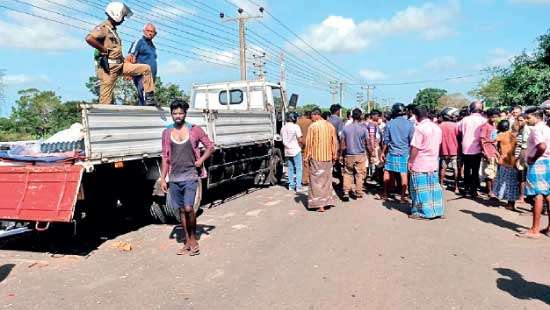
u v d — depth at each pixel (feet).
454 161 36.35
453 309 13.88
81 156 19.54
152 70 26.89
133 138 21.99
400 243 20.93
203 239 22.48
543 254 19.08
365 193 35.42
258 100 40.98
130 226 25.82
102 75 24.77
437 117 36.17
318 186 28.40
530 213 27.09
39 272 18.06
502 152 28.19
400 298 14.74
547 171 21.21
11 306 14.79
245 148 35.99
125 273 17.75
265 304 14.52
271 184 41.22
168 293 15.64
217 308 14.33
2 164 20.68
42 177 19.61
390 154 30.96
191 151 19.54
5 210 19.61
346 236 22.33
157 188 24.09
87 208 21.95
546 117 23.90
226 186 40.19
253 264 18.42
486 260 18.38
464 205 29.81
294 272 17.33
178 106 19.35
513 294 14.96
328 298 14.85
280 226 24.77
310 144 28.48
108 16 24.45
